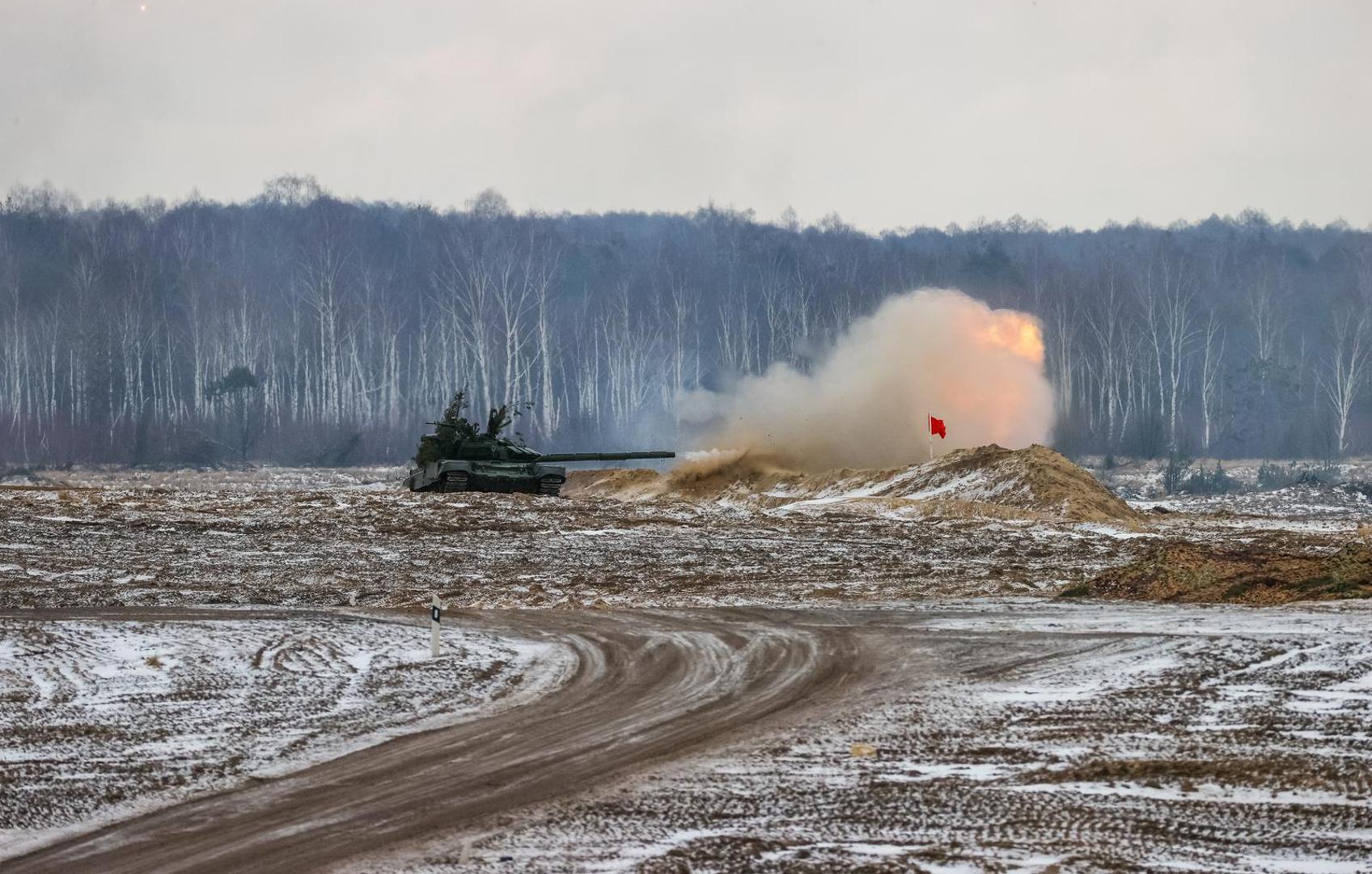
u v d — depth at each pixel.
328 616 29.27
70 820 14.83
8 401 111.19
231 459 105.25
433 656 24.52
